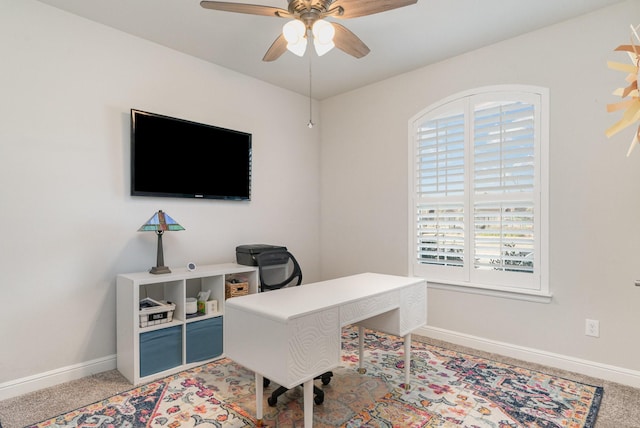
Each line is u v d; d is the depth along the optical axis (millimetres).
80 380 2529
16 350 2320
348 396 2305
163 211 3049
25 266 2359
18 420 2025
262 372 1708
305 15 1932
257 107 3791
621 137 2461
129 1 2412
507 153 2949
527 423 1995
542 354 2773
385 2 1849
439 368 2725
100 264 2688
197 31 2812
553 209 2736
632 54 848
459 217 3229
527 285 2852
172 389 2408
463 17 2607
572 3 2451
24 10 2359
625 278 2449
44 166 2436
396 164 3709
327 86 3994
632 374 2408
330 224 4367
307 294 2061
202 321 2834
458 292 3234
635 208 2414
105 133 2719
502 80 2973
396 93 3697
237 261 3396
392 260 3750
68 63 2543
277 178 4004
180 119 3102
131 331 2492
